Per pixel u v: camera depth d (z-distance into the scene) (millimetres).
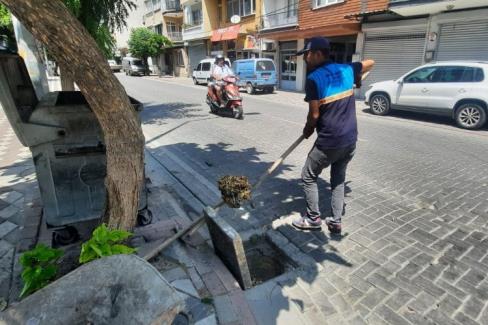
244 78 16297
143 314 1473
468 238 3211
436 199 4094
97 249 1857
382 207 3875
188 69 30000
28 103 2961
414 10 10438
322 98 2812
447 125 8797
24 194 3992
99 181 2875
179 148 6527
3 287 2434
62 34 1792
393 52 12352
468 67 8234
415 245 3098
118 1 5453
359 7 13055
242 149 6387
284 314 2289
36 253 1938
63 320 1493
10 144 6348
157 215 3576
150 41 31266
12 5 1683
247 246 3244
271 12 18094
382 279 2639
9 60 2764
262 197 4156
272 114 10375
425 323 2211
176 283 2488
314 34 14234
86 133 2717
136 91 18188
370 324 2209
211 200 4129
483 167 5312
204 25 24922
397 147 6535
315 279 2650
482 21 9797
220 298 2375
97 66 1951
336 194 3213
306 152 6188
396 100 9734
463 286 2549
